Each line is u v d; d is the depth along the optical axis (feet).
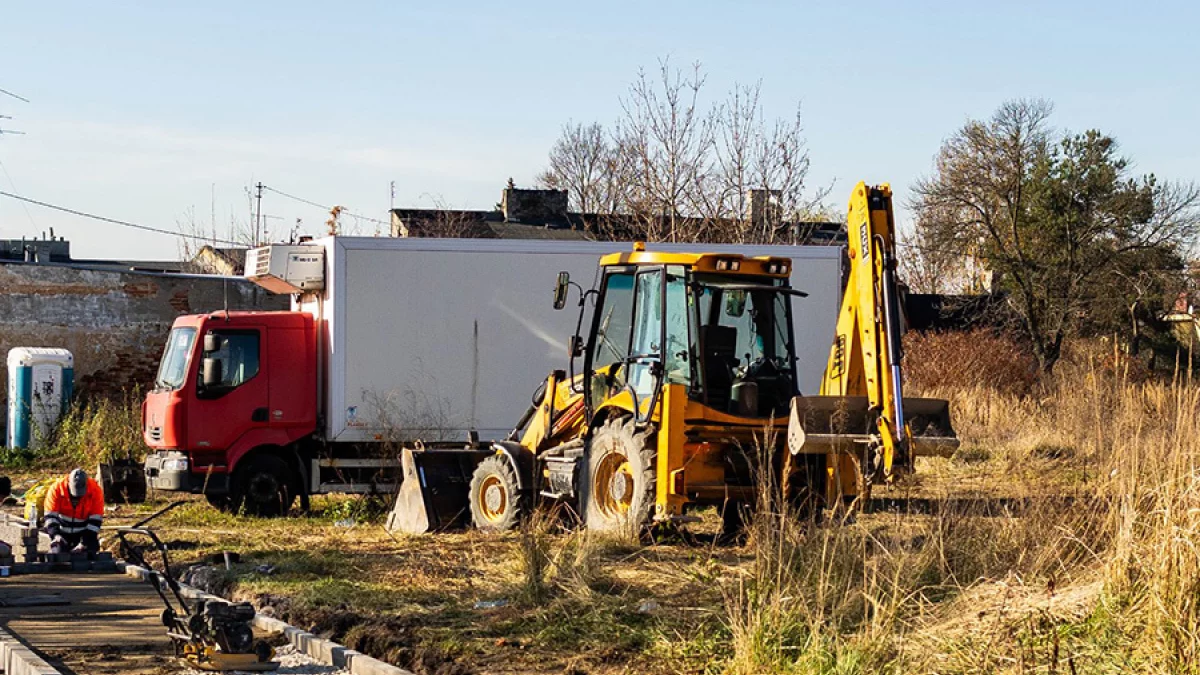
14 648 29.48
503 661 27.84
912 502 48.88
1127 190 152.46
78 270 96.84
